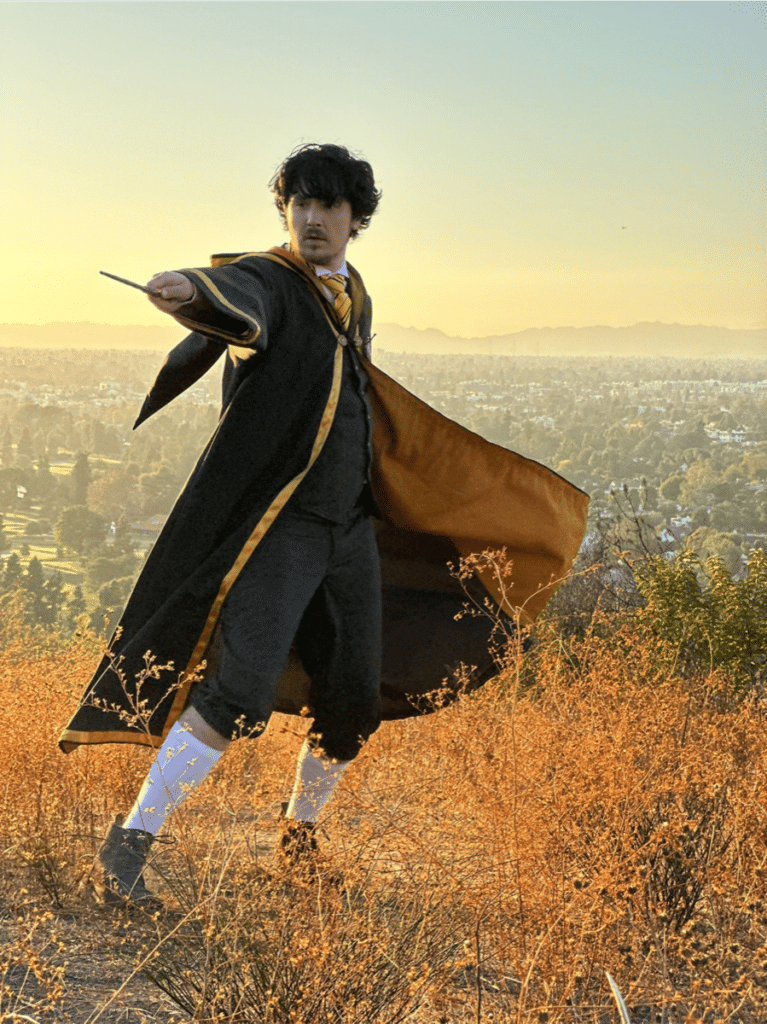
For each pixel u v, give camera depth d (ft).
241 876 8.88
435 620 13.73
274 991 7.68
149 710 11.43
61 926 9.61
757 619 23.12
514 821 8.98
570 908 8.39
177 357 12.35
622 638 19.74
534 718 12.24
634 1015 8.40
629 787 10.07
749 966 8.91
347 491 11.95
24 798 11.56
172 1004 8.17
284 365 11.48
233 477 11.45
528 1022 7.47
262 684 10.94
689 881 9.83
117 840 10.41
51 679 14.29
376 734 14.35
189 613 11.32
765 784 10.65
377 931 8.17
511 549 13.78
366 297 12.43
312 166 11.69
